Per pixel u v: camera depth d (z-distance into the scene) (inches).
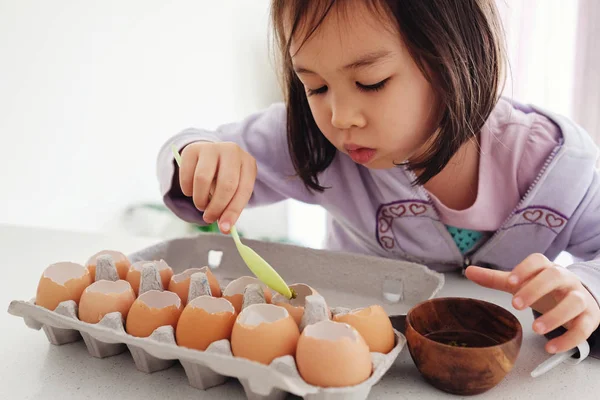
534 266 20.1
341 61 21.0
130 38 61.9
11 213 52.2
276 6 23.4
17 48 50.6
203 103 73.0
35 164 54.0
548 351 19.2
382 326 18.4
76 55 56.4
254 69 79.7
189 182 26.0
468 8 23.1
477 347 18.3
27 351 21.3
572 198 28.6
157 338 18.7
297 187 33.8
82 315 20.4
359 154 24.2
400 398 18.1
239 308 21.0
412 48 21.5
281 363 16.7
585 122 44.7
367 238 33.1
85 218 60.4
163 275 23.1
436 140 24.2
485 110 25.3
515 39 45.9
